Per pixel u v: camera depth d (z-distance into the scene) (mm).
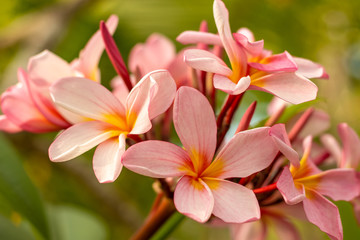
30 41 913
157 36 607
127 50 1009
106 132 464
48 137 1020
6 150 567
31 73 514
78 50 1032
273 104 585
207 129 461
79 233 642
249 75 479
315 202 466
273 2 997
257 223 556
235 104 493
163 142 452
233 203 448
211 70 460
